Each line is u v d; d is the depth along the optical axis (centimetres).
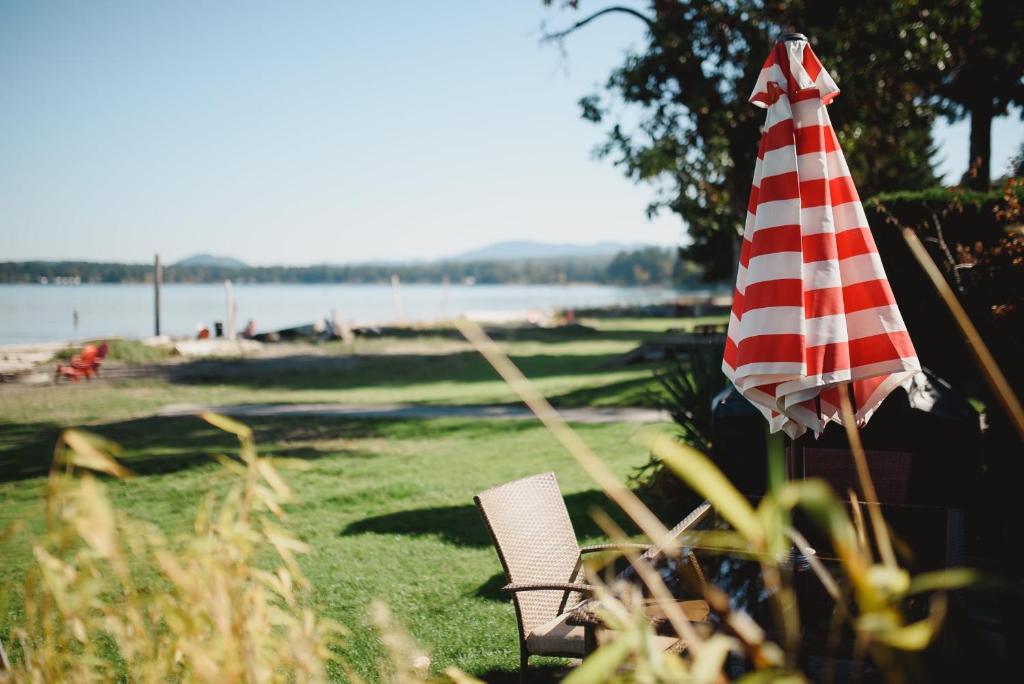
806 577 351
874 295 417
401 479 1023
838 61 1559
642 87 1748
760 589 331
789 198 421
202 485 1003
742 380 411
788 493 90
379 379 2523
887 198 1105
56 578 171
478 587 614
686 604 325
